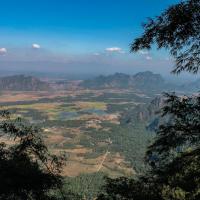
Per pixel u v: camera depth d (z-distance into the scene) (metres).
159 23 10.04
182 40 10.19
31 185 13.40
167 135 11.28
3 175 13.05
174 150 12.00
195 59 10.55
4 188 12.80
